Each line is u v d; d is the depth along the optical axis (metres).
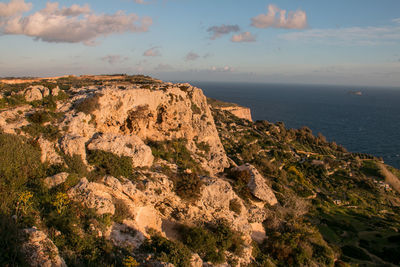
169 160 35.72
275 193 49.59
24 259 12.23
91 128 27.78
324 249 33.69
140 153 26.56
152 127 41.62
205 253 22.12
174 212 25.81
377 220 58.91
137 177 24.25
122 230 19.30
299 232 34.25
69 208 17.56
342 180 84.81
